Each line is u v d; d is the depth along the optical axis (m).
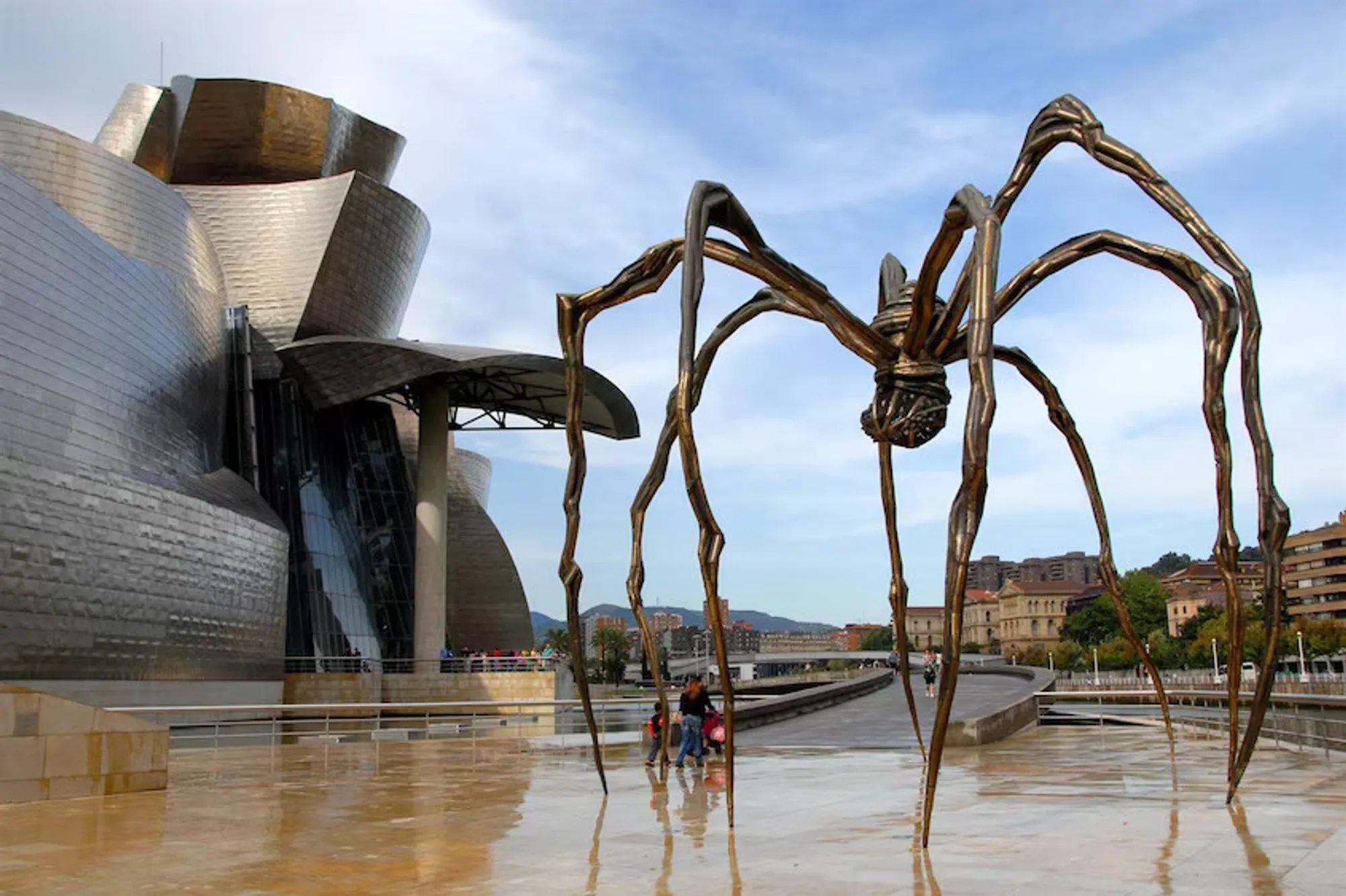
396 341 48.66
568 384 9.39
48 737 11.32
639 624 9.92
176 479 39.25
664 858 7.24
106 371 34.62
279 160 55.47
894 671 47.97
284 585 43.78
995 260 6.51
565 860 7.26
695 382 8.98
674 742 16.92
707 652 134.12
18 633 29.22
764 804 10.16
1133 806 9.24
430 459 50.19
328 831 8.87
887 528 10.62
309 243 50.28
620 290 9.15
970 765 14.05
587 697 10.05
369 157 58.12
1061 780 11.81
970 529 6.19
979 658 143.88
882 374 8.38
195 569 37.03
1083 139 7.78
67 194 39.88
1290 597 120.44
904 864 6.65
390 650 49.78
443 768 15.20
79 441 32.69
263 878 6.81
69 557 31.11
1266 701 7.89
